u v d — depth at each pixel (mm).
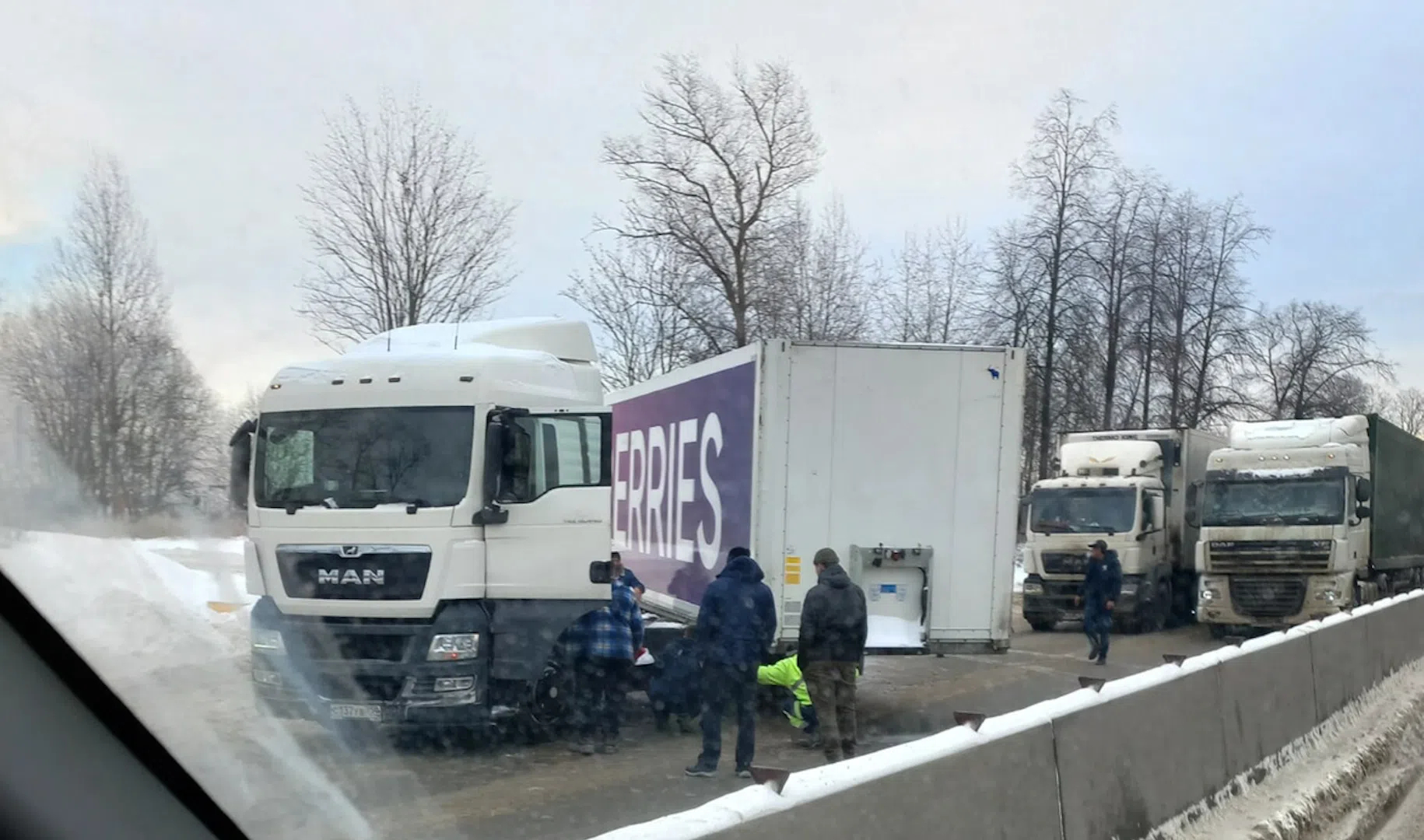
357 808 5848
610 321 31438
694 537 11602
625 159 29812
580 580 9047
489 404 8695
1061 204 29828
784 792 3572
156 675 4773
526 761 8555
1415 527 24672
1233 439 21016
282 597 8273
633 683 10258
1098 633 16172
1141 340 31406
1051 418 30297
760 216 30156
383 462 8555
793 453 10008
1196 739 6699
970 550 10328
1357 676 10984
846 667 8547
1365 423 20453
